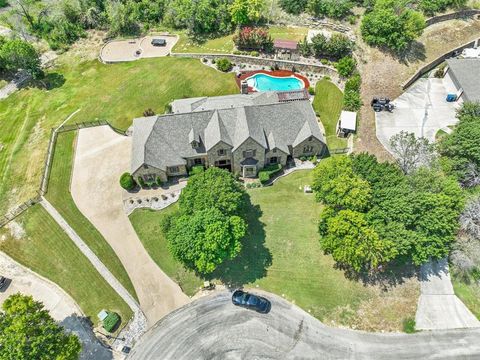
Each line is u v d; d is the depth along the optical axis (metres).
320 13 89.56
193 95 74.94
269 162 60.38
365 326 44.66
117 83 78.25
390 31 76.19
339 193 46.69
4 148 66.94
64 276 49.47
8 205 57.66
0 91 79.56
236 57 81.19
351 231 43.28
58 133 67.56
